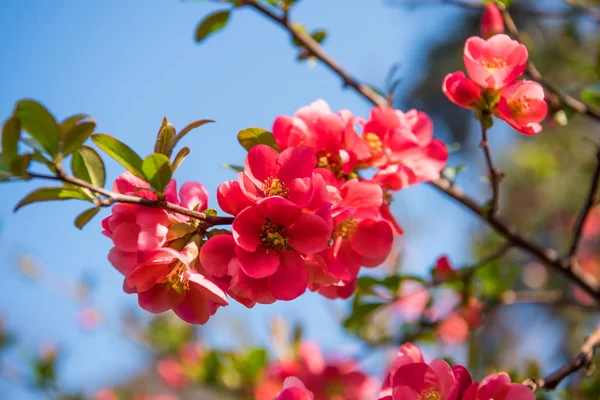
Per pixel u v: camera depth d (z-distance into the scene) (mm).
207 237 577
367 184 599
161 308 583
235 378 859
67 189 565
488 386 577
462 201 740
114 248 576
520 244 736
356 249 609
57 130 555
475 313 776
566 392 746
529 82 608
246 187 572
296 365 854
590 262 1348
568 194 1397
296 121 614
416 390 576
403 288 772
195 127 578
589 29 1099
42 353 1104
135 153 570
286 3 744
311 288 618
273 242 570
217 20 742
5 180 550
